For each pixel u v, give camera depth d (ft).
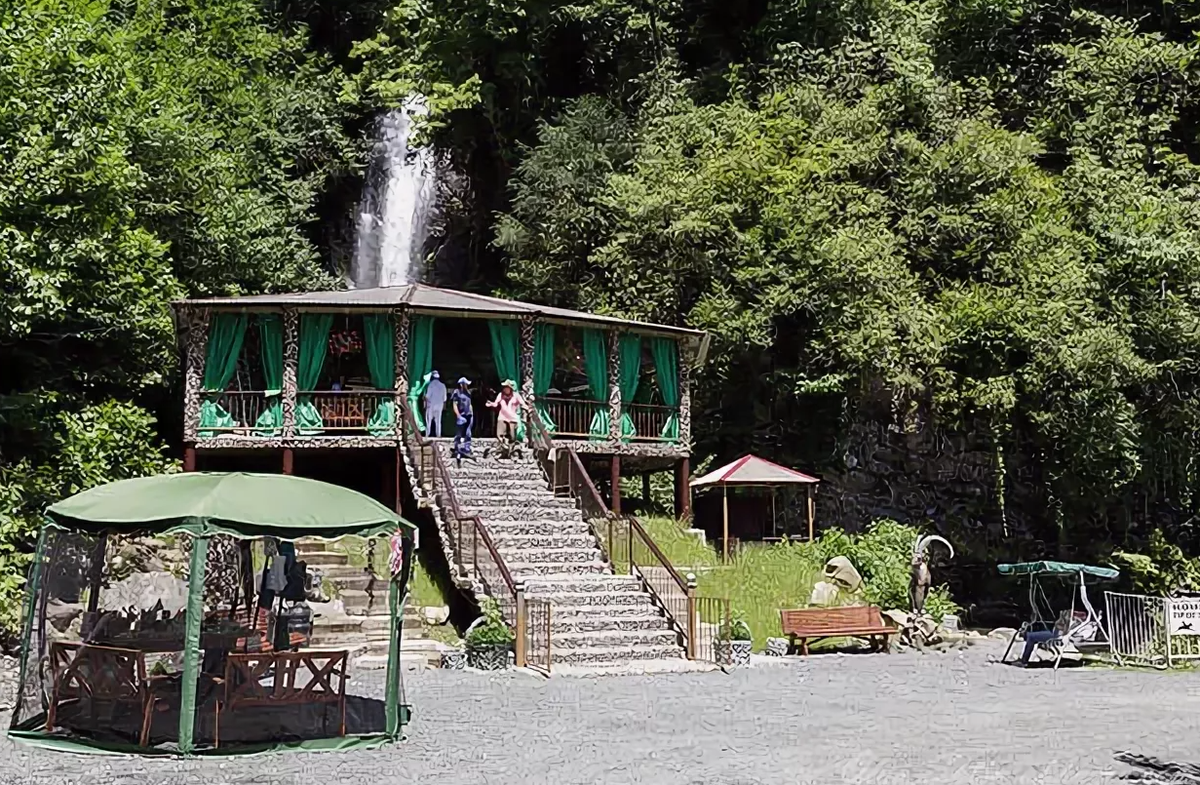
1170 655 63.10
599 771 32.76
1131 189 102.78
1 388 75.77
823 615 68.44
